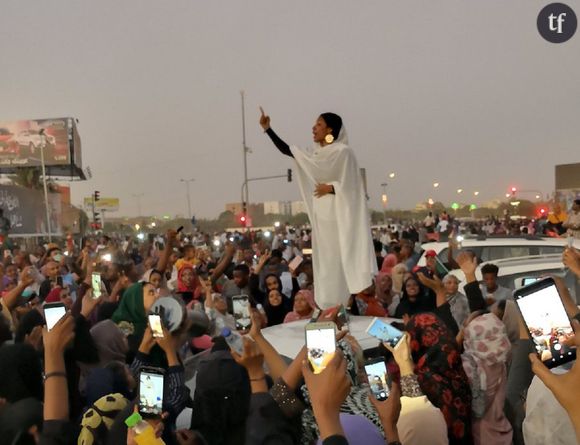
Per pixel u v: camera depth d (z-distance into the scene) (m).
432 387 3.57
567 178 38.81
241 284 8.25
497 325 3.96
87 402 3.14
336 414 1.78
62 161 56.69
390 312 7.59
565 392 1.78
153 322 3.04
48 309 3.36
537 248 9.28
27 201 35.06
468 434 3.67
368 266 3.88
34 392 2.59
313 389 1.80
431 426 3.00
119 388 3.19
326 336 1.97
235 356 2.29
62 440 2.44
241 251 12.62
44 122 56.81
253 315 2.72
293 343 3.90
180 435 2.49
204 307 5.48
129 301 4.22
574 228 11.01
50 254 11.16
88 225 63.62
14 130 56.62
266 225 120.44
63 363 2.61
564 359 2.35
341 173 3.93
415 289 6.79
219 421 2.51
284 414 2.17
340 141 4.05
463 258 4.61
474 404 3.85
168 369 2.97
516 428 3.91
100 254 8.15
